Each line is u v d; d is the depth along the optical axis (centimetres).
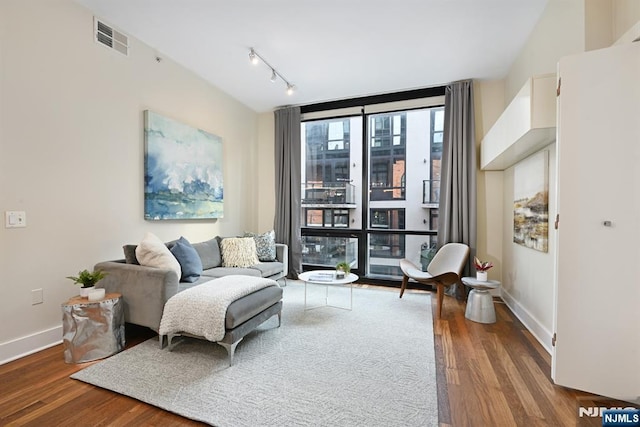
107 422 155
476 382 196
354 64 365
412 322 305
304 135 523
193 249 325
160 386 186
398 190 467
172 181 353
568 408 169
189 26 293
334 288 443
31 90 230
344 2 257
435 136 446
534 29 290
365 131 476
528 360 227
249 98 477
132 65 309
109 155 288
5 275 217
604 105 174
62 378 195
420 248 455
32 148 231
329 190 506
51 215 243
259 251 428
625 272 171
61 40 248
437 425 155
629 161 170
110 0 256
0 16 212
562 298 184
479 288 309
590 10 203
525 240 305
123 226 301
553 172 248
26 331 229
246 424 154
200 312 219
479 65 366
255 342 254
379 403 173
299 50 335
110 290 255
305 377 199
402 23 285
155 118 330
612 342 174
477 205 411
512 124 259
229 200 465
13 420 156
